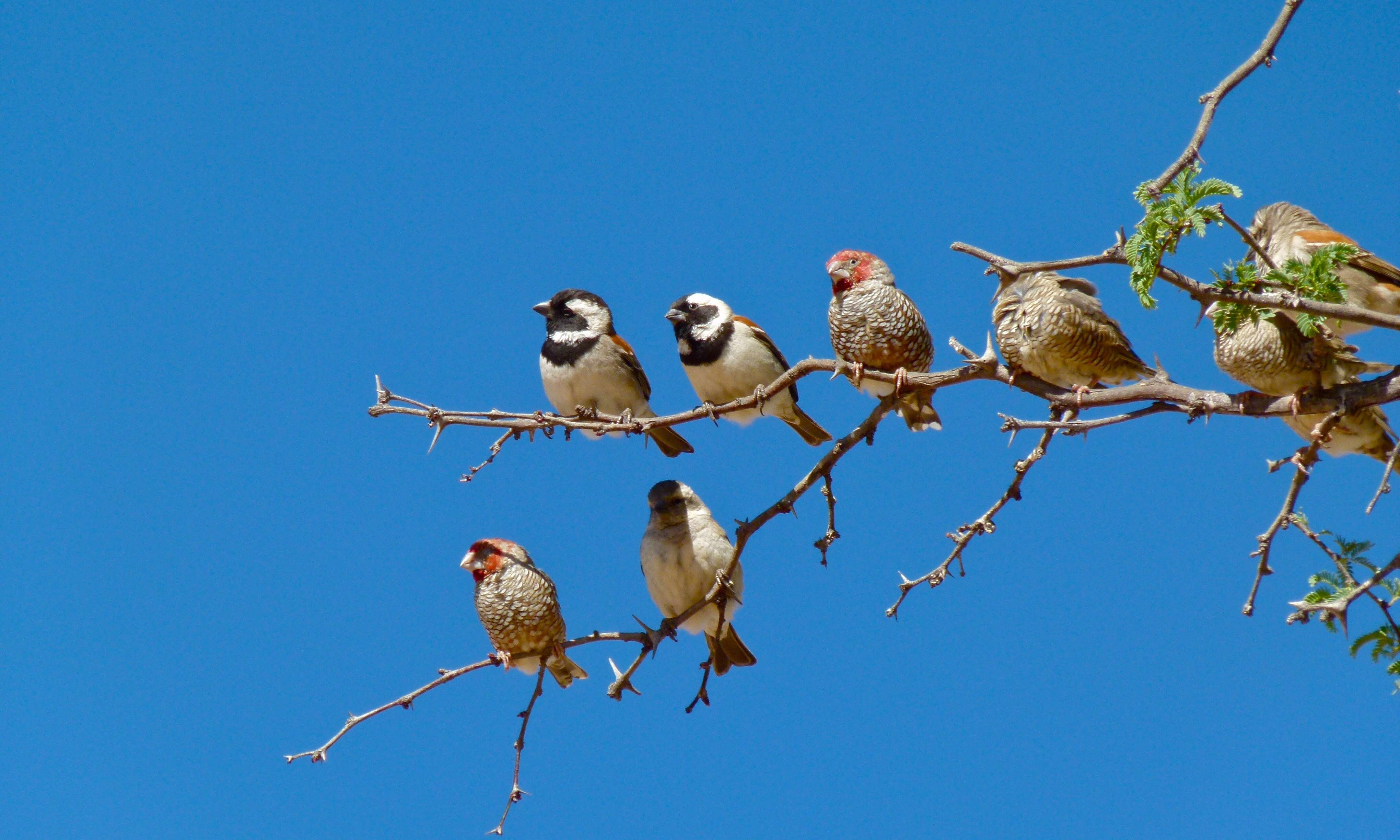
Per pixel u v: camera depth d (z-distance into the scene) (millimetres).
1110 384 12211
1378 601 8352
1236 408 9281
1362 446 10586
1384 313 10000
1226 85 8930
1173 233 8016
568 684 14281
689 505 12891
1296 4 9039
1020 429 9164
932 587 10852
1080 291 12133
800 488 11617
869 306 12891
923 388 11508
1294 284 8391
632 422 11281
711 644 13047
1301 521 8945
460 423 10766
